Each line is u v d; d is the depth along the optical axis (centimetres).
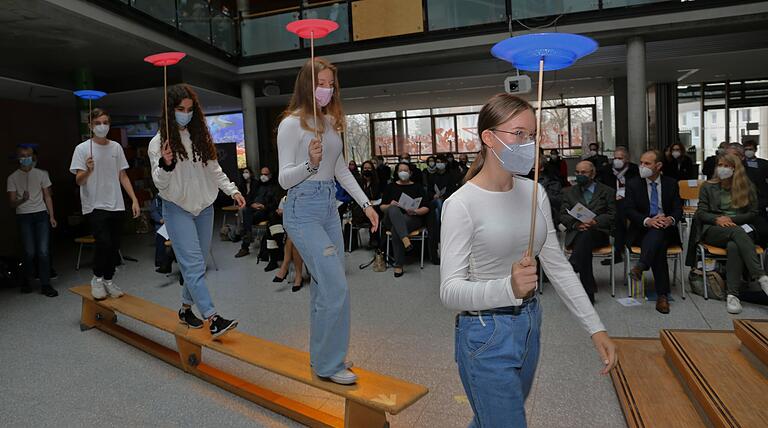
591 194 497
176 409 302
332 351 253
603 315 433
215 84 1135
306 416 278
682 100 1539
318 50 1029
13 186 584
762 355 263
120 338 427
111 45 781
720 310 431
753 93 1463
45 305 546
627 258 485
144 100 1181
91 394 325
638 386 286
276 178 909
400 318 453
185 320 354
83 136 955
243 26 1080
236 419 288
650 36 865
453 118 1905
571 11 861
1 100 1070
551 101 1880
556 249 172
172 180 313
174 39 874
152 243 932
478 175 164
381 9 974
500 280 143
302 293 554
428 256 712
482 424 157
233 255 786
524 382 164
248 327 446
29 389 336
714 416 228
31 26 667
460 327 162
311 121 242
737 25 811
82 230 1098
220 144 1305
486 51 926
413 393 242
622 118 1340
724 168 453
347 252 771
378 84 1199
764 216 486
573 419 269
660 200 466
